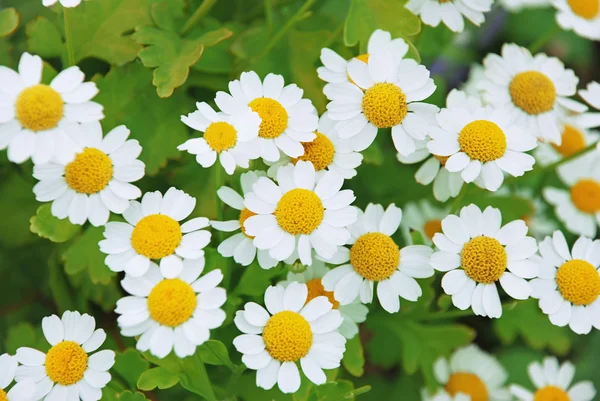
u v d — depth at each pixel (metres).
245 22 0.37
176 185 0.35
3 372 0.30
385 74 0.32
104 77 0.34
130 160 0.31
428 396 0.37
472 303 0.32
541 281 0.33
